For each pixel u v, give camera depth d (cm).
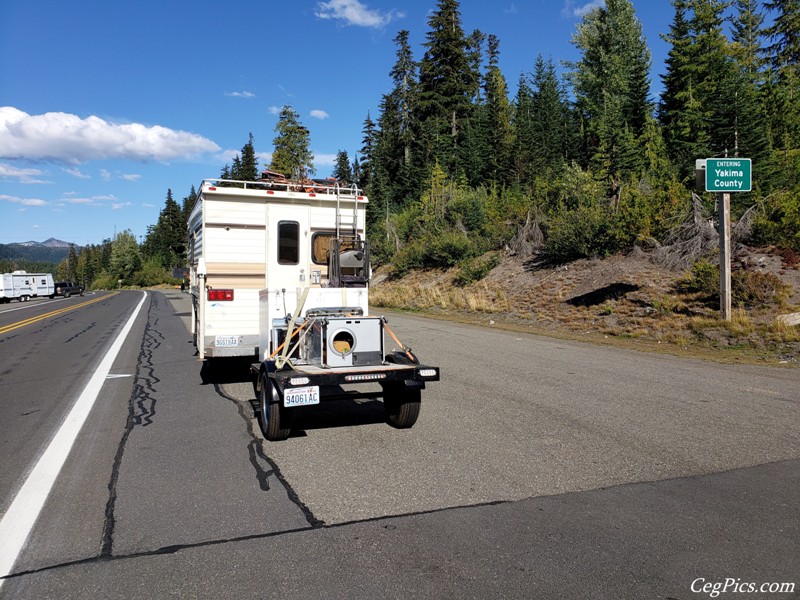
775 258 1557
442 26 5491
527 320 1794
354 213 904
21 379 995
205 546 368
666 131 3200
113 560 351
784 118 2753
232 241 865
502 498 443
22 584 324
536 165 4147
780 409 715
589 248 2136
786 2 3522
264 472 508
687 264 1745
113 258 13138
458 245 2805
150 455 561
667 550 357
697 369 1002
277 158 5906
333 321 601
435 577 327
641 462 524
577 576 327
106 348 1412
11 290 4741
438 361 1095
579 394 810
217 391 876
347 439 610
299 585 319
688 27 3347
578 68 4566
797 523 394
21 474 510
